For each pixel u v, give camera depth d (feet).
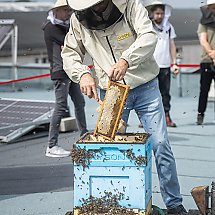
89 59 14.62
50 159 22.49
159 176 14.58
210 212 13.51
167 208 14.70
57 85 22.00
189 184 18.67
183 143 25.14
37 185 19.04
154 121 14.21
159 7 27.55
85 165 12.39
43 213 16.25
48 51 21.77
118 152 12.24
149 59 13.92
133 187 12.33
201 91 29.25
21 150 24.52
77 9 12.53
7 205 17.03
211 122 30.40
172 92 41.14
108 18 12.85
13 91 43.09
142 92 14.10
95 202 12.51
